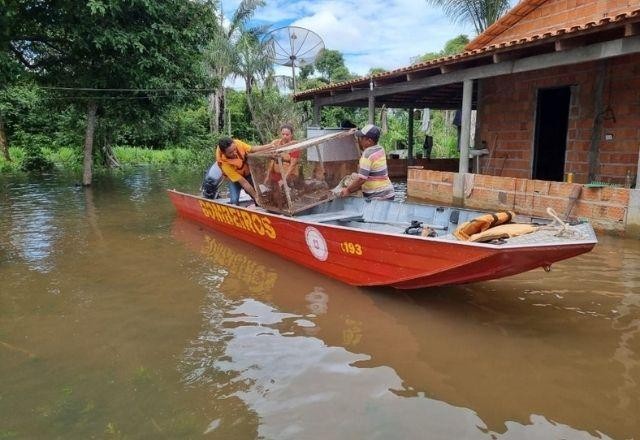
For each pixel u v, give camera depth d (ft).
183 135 93.15
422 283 14.78
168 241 23.27
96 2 35.40
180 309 14.57
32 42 43.65
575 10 31.78
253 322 13.57
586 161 30.96
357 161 21.99
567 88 32.68
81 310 14.55
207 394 10.02
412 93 47.85
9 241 23.34
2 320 13.85
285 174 19.70
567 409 9.37
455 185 32.48
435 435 8.64
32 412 9.48
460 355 11.55
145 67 41.81
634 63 27.84
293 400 9.76
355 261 16.06
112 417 9.29
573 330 12.82
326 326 13.26
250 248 21.91
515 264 12.73
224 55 79.15
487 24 53.42
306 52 58.95
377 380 10.46
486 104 37.81
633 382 10.28
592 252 20.03
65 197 38.29
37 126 77.30
